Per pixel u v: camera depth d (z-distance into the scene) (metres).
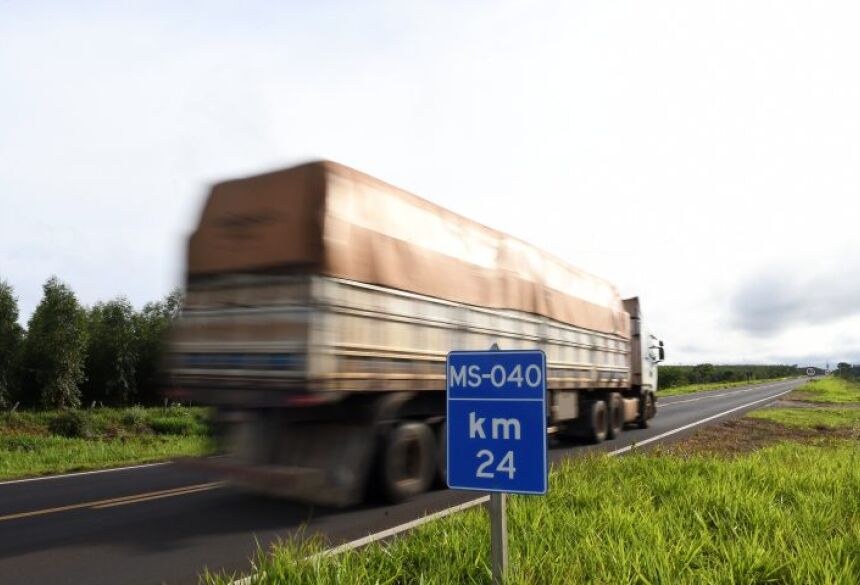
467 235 9.92
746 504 6.16
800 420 21.34
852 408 28.78
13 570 5.48
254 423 8.16
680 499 6.58
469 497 8.59
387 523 7.12
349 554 4.84
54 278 31.67
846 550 4.83
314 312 7.09
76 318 31.58
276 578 4.31
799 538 5.20
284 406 7.25
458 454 3.78
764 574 4.42
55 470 11.79
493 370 3.73
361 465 7.75
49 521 7.33
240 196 7.88
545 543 5.01
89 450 14.88
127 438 19.08
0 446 15.67
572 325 13.51
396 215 8.41
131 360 36.44
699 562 4.69
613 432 16.05
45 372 29.95
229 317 7.76
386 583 4.29
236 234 7.81
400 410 8.49
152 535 6.66
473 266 9.87
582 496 6.80
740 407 30.92
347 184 7.68
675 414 26.12
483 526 5.49
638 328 18.80
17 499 8.74
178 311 8.30
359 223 7.74
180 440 18.72
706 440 15.27
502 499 3.83
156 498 8.71
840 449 12.72
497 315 10.44
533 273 11.84
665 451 11.85
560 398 12.98
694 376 87.44
